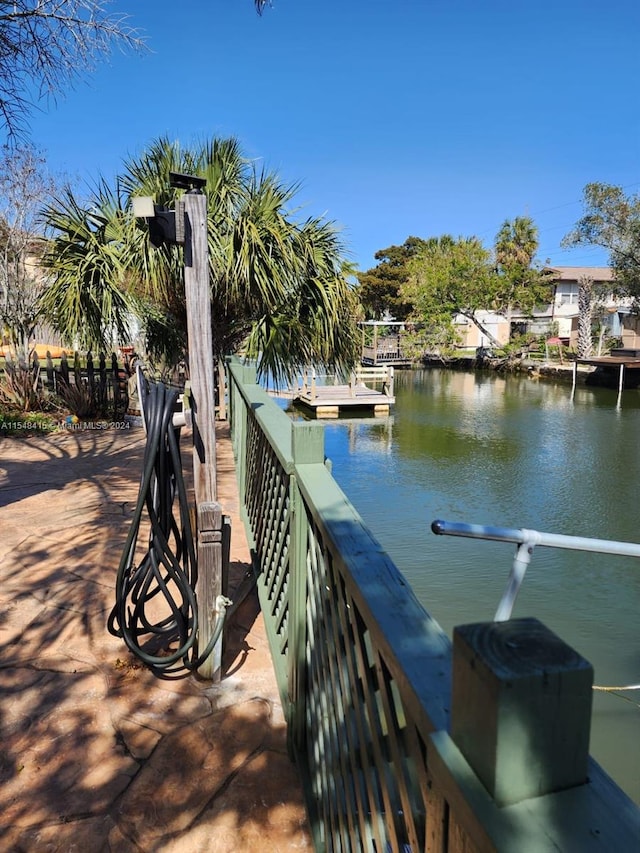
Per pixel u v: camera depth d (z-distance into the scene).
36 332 9.25
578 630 5.02
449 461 11.34
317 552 1.32
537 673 0.47
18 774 1.53
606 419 16.28
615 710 3.97
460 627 0.53
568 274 35.75
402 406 19.12
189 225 1.80
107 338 5.90
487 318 35.91
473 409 18.42
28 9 3.93
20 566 2.78
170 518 1.91
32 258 8.14
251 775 1.54
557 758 0.48
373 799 0.93
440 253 32.47
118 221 5.46
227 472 4.52
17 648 2.10
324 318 5.78
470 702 0.51
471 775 0.51
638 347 28.52
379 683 0.83
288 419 2.24
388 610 0.82
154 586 2.59
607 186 21.77
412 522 7.73
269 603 2.13
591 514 8.11
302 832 1.37
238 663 2.04
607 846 0.44
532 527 7.59
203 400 1.89
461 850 0.55
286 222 5.70
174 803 1.44
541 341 31.34
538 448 12.54
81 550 2.96
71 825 1.37
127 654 2.07
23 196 8.19
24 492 4.02
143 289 5.31
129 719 1.74
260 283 5.23
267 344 5.57
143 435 6.21
